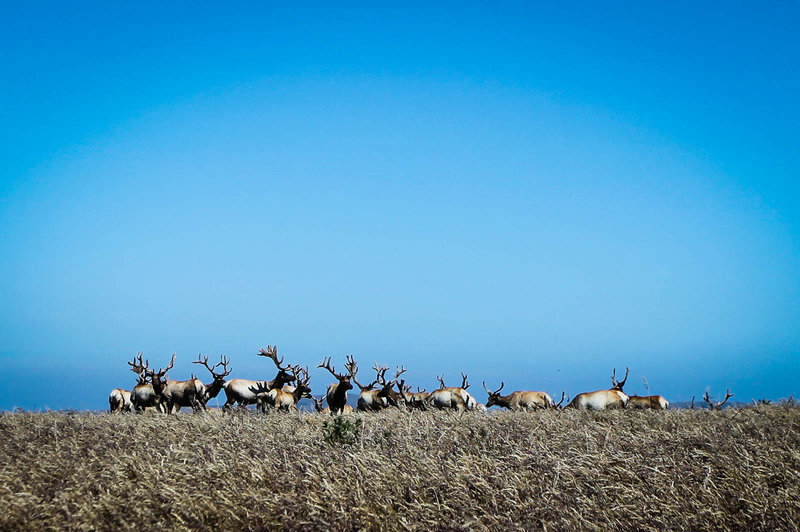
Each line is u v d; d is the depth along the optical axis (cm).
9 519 1380
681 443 1767
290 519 1338
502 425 2045
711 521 1334
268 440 1892
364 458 1580
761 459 1605
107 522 1362
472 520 1305
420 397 3903
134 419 2477
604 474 1541
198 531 1324
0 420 2558
